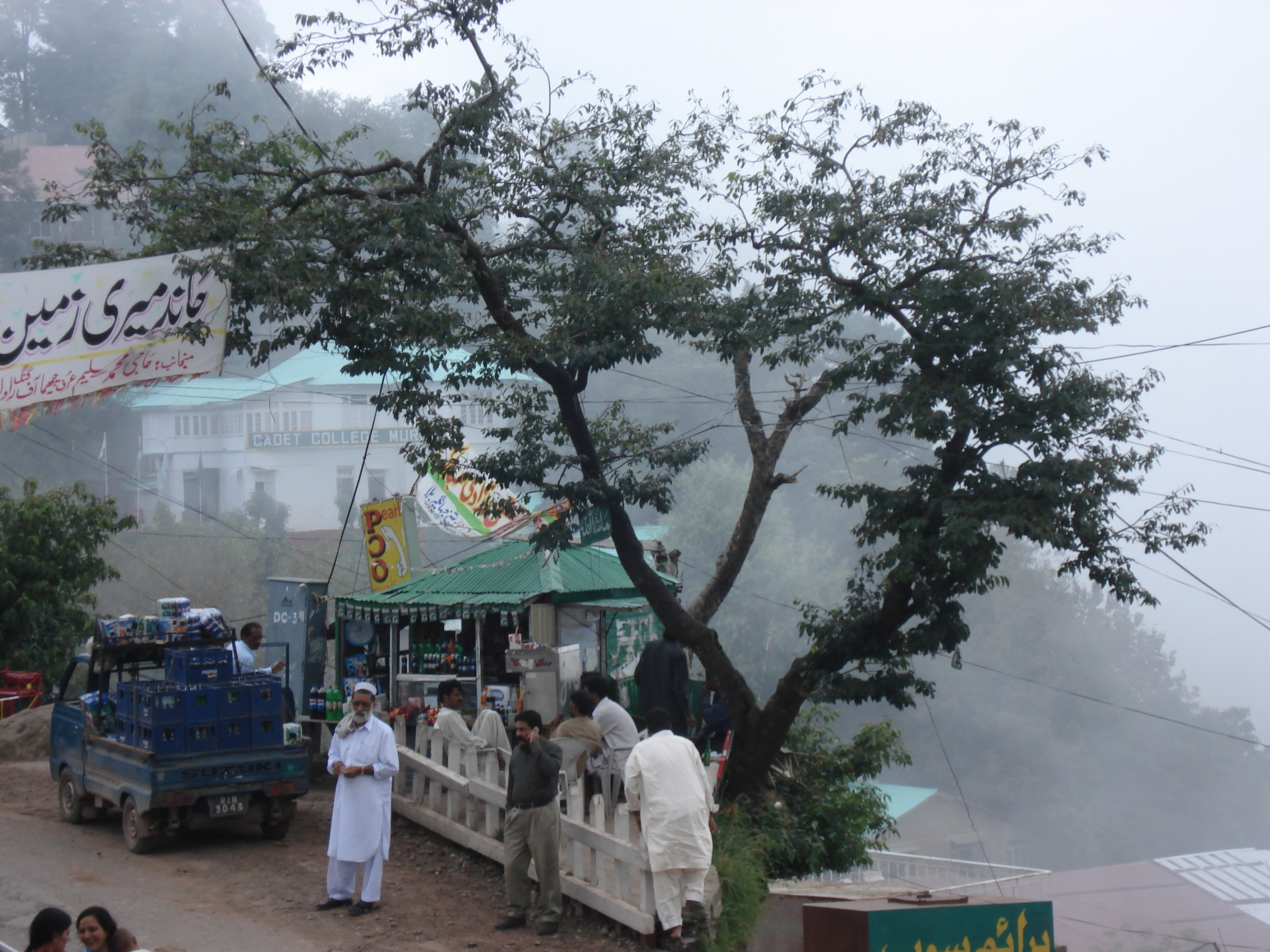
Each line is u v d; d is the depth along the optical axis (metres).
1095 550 10.66
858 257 11.31
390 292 10.93
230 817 9.86
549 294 12.56
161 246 9.73
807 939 8.79
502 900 8.57
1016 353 10.62
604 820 8.31
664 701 11.31
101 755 10.09
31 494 22.19
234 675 9.80
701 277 12.12
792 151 11.63
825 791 13.93
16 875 8.78
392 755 8.32
